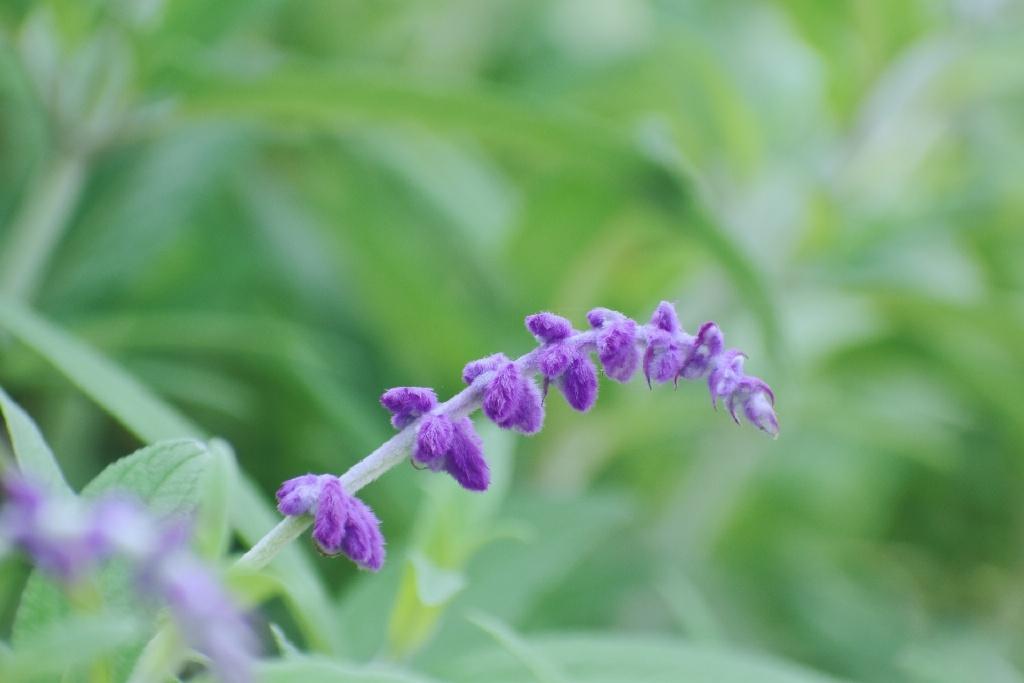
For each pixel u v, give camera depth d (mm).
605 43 1864
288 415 1383
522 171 1812
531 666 817
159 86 1089
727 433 1513
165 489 750
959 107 1657
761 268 1145
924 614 1733
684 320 1442
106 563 742
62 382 1166
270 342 1263
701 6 1720
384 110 1135
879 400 1832
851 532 1862
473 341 1356
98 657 726
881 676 1512
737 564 1656
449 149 1554
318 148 1460
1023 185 1558
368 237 1356
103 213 1315
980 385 1712
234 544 1042
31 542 659
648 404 1367
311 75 1064
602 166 1178
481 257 1404
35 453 749
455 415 735
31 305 1243
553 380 735
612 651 893
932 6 1510
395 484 1217
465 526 906
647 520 1541
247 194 1473
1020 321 1408
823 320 1713
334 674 751
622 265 1373
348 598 964
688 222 1182
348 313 1453
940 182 1800
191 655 731
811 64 1700
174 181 1318
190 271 1422
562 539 1043
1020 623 1718
